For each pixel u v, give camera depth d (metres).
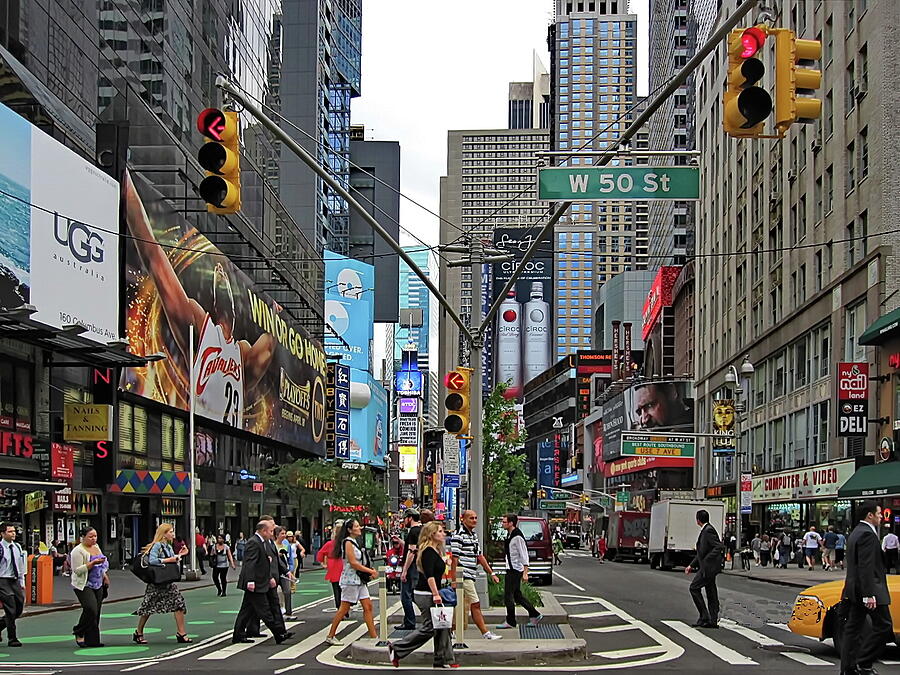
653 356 140.25
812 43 10.02
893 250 45.31
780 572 44.62
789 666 14.42
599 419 146.50
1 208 32.88
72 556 17.09
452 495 31.45
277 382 70.38
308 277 90.25
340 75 138.25
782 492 60.16
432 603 14.00
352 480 73.31
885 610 12.05
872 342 44.69
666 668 14.21
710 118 86.00
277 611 17.73
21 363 38.16
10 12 36.94
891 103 45.44
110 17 47.94
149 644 17.50
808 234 56.84
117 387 42.91
